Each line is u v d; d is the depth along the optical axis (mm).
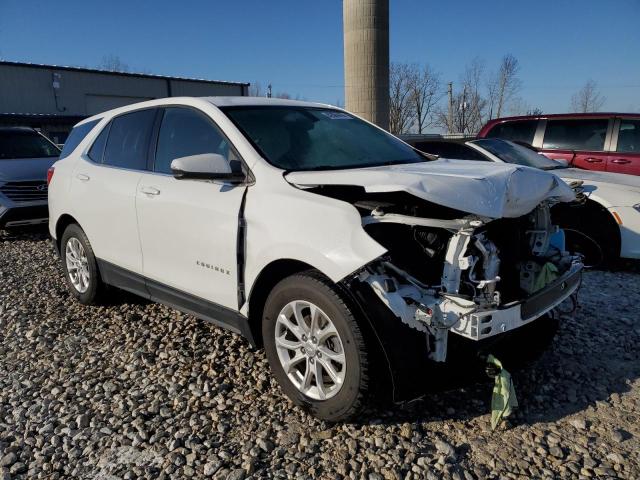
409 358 2598
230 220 3229
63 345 4145
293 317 3039
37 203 8383
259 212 3074
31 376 3666
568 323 4324
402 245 2793
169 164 3867
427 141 7500
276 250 2938
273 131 3586
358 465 2625
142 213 3898
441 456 2650
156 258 3863
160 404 3225
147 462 2707
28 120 31562
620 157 8039
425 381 2664
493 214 2586
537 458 2643
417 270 2781
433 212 2789
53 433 2986
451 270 2627
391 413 3037
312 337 2906
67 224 5141
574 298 3584
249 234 3113
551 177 3172
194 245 3494
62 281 5895
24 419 3129
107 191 4281
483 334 2543
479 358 2814
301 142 3594
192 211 3482
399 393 2627
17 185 8281
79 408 3223
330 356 2828
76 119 33531
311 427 2945
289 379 3078
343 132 3951
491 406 3027
